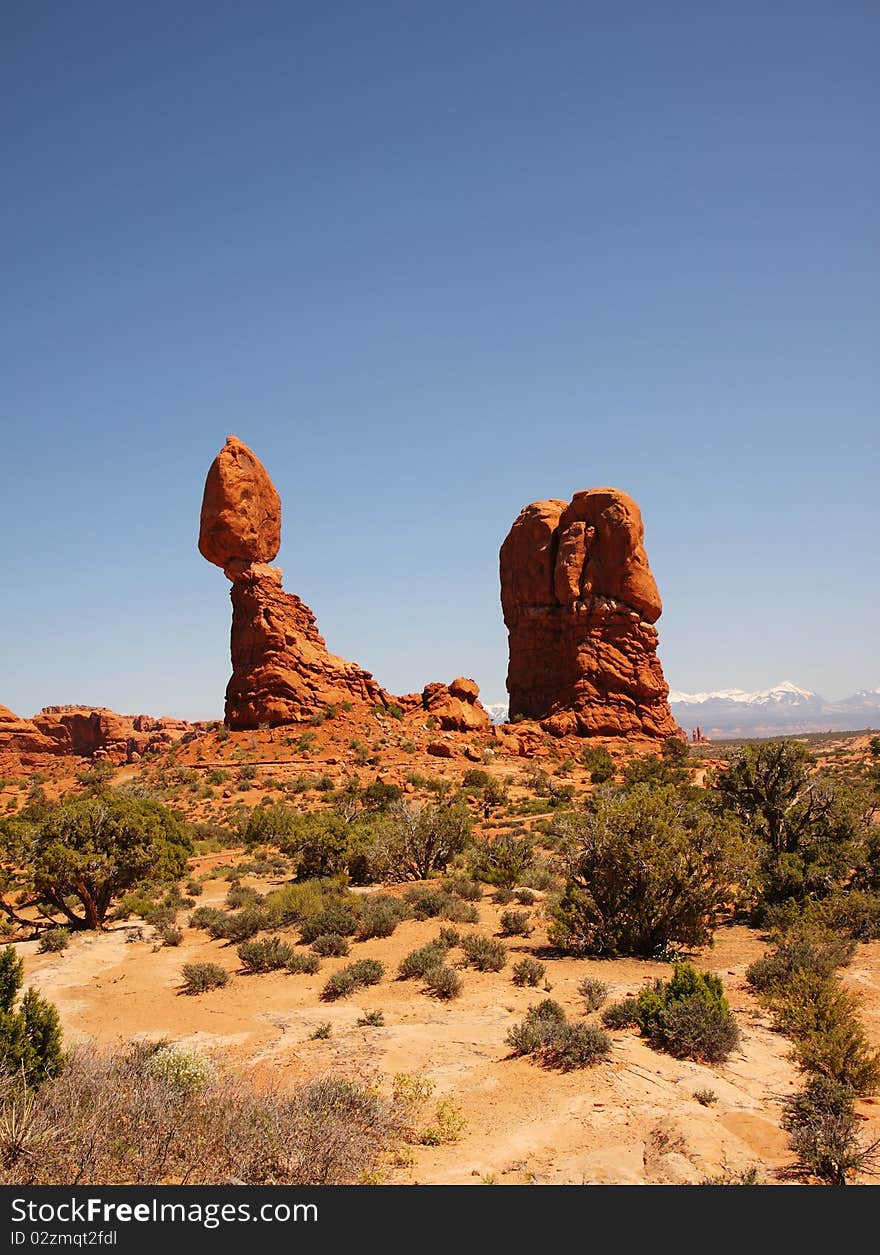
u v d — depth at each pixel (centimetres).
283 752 7144
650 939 1938
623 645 8481
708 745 12144
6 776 12712
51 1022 1013
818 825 2698
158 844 2848
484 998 1616
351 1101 995
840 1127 870
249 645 8131
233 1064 1334
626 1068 1152
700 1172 843
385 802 5266
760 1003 1450
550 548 9044
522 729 8169
